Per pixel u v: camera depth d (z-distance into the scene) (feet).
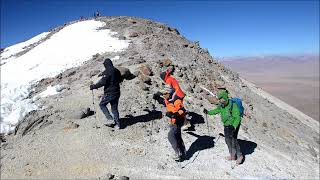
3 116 41.11
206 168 32.99
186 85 52.11
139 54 63.16
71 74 57.31
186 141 37.55
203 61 72.90
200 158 34.58
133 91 45.83
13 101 47.01
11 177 29.76
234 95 59.77
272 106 67.97
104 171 30.53
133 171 30.91
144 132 37.45
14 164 31.65
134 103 43.04
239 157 34.71
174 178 30.58
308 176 37.93
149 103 43.78
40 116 40.04
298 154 44.86
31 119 38.78
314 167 41.75
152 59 60.03
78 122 38.81
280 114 64.69
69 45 76.23
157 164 32.45
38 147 34.30
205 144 37.73
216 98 50.34
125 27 85.35
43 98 47.01
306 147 50.44
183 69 59.06
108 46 70.13
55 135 36.40
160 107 43.55
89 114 40.52
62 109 42.19
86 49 70.95
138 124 38.68
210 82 60.34
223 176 32.14
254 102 62.64
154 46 68.49
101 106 36.91
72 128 37.47
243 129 45.24
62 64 65.05
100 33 80.69
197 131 40.47
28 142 35.35
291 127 58.39
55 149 33.83
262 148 41.22
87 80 52.06
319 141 58.23
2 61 86.74
